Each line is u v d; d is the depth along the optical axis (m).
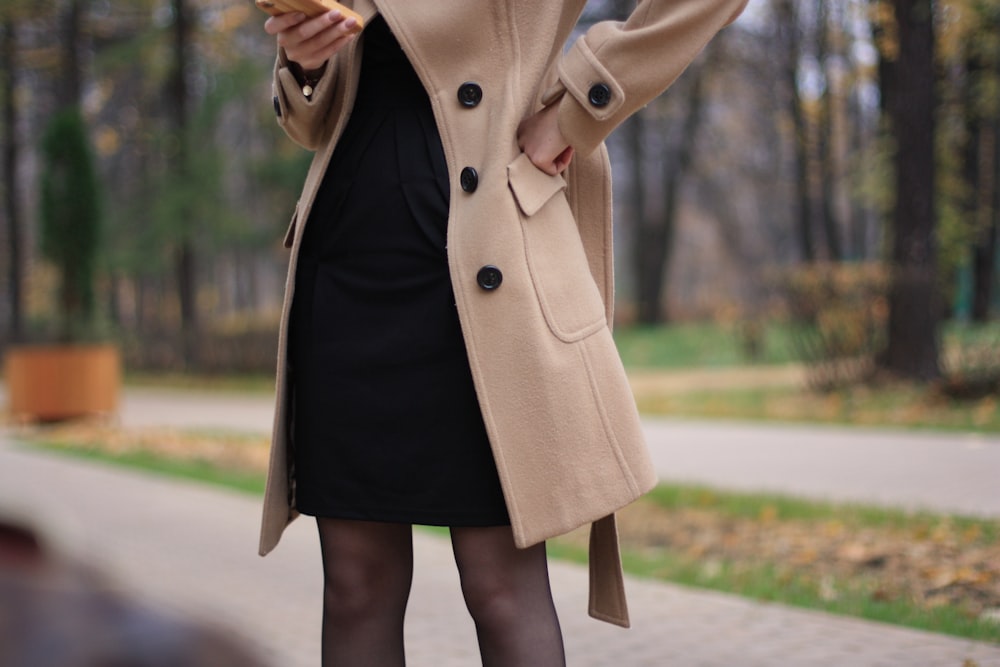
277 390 2.67
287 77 2.68
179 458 12.98
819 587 5.77
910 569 6.17
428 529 7.95
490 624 2.55
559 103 2.55
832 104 36.47
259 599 5.88
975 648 4.44
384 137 2.61
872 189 23.86
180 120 33.31
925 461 10.44
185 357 30.70
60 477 11.25
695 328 37.88
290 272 2.66
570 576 6.17
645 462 2.58
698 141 46.09
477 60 2.59
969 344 16.36
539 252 2.54
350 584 2.67
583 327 2.55
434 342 2.51
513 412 2.44
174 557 7.06
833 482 9.48
